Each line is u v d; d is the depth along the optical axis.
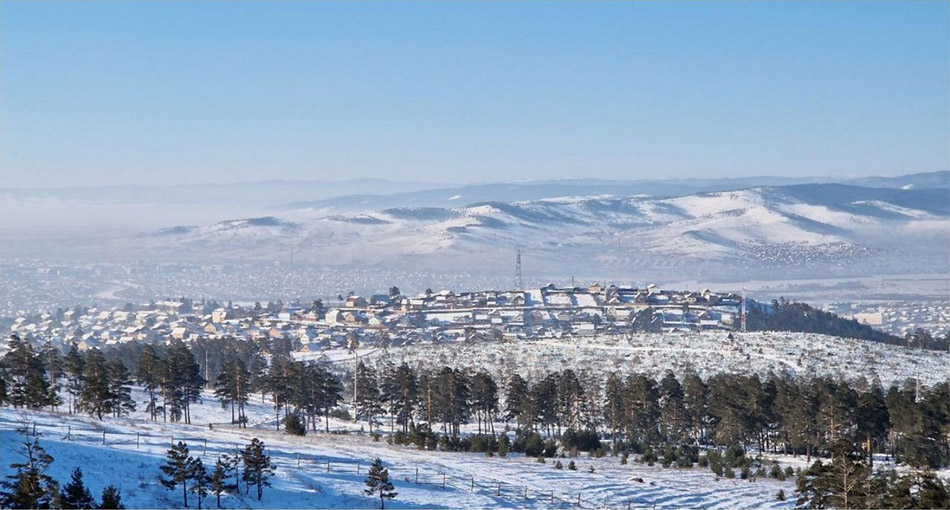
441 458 114.81
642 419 134.50
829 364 184.75
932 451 112.19
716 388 135.38
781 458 123.06
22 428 91.69
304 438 122.44
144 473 84.44
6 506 65.81
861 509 75.75
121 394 132.62
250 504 81.06
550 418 142.00
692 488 102.88
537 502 93.06
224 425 143.38
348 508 84.56
